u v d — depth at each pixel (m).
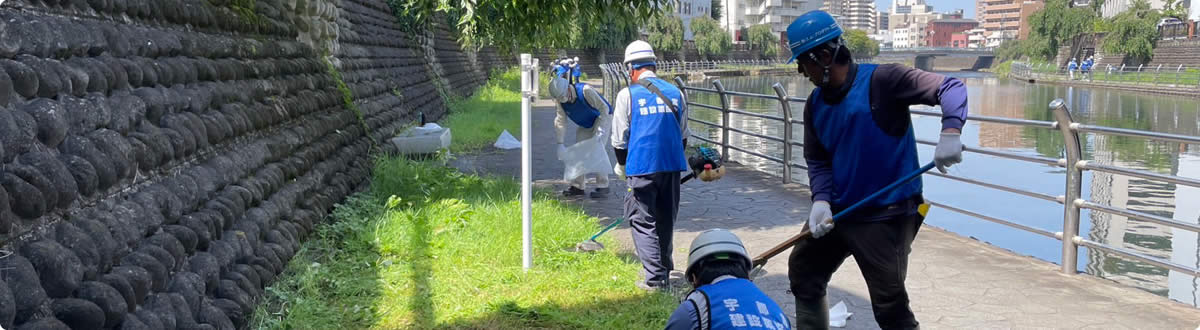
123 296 3.46
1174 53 67.38
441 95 21.64
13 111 3.22
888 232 3.48
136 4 4.70
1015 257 6.32
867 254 3.51
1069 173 5.80
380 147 10.41
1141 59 73.44
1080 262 8.83
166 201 4.25
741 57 121.12
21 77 3.30
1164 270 8.38
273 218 5.62
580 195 9.09
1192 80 51.06
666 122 5.34
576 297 5.22
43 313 2.99
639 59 5.58
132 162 3.99
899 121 3.43
